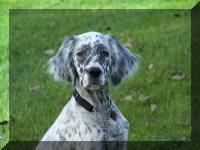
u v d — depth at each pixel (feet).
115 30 25.39
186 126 15.44
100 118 10.11
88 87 9.61
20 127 15.72
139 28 25.44
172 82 18.48
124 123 10.61
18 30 26.20
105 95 10.19
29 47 23.57
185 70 19.48
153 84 18.33
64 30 25.93
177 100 17.15
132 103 16.87
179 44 22.27
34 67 21.13
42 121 16.02
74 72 10.39
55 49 23.24
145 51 21.59
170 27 25.09
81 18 28.12
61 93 18.10
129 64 11.18
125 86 18.01
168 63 20.10
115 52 10.64
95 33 10.28
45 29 26.27
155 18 27.04
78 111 10.07
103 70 9.75
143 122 15.60
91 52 9.85
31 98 17.87
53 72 11.16
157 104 16.90
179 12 27.81
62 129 10.19
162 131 15.12
